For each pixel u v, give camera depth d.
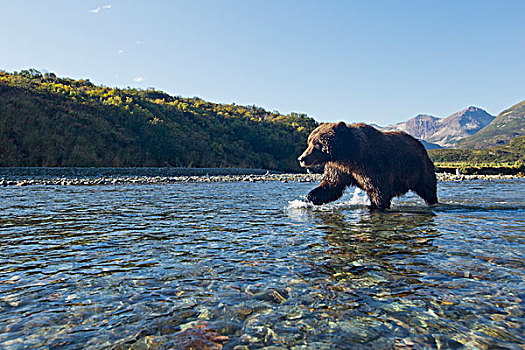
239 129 51.72
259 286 3.08
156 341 2.18
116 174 25.80
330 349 2.09
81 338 2.22
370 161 8.12
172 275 3.39
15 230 5.61
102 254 4.15
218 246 4.52
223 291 2.97
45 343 2.16
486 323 2.40
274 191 13.87
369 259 3.88
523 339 2.19
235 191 13.83
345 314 2.54
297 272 3.45
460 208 8.45
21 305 2.71
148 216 7.12
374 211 7.92
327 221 6.48
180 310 2.62
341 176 8.75
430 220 6.57
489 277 3.26
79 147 30.30
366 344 2.14
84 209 8.21
